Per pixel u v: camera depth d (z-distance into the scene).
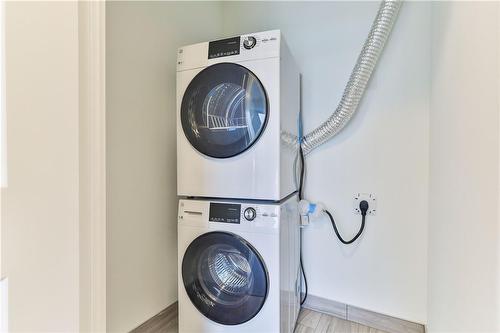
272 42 1.16
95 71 0.79
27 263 0.56
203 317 1.27
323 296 1.66
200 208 1.28
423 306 1.42
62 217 0.64
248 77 1.19
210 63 1.26
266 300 1.16
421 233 1.42
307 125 1.70
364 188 1.56
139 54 1.36
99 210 0.80
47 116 0.60
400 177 1.47
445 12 1.02
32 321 0.57
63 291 0.64
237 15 1.98
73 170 0.67
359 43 1.57
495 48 0.55
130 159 1.32
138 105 1.36
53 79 0.62
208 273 1.31
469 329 0.71
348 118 1.50
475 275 0.67
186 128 1.31
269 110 1.16
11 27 0.53
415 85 1.43
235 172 1.23
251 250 1.17
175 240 1.60
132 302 1.34
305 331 1.49
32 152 0.57
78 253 0.69
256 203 1.20
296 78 1.54
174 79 1.59
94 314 0.77
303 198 1.69
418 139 1.43
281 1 1.80
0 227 0.51
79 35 0.73
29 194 0.56
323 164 1.65
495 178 0.55
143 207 1.40
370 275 1.55
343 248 1.61
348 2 1.60
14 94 0.54
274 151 1.16
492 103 0.57
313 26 1.69
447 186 0.96
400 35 1.46
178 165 1.35
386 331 1.49
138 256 1.37
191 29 1.72
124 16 1.28
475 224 0.67
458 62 0.83
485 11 0.61
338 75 1.62
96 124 0.79
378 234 1.52
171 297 1.57
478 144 0.65
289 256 1.33
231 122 1.24
